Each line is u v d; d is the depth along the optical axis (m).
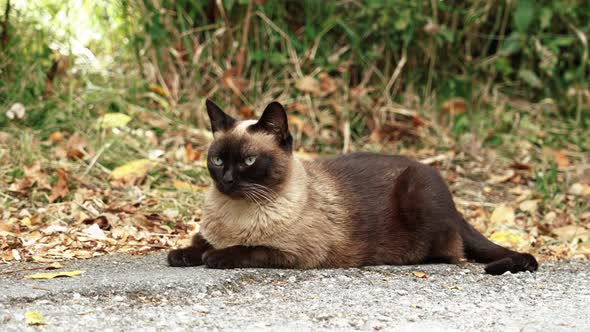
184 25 8.96
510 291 4.60
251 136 4.93
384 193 5.34
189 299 4.20
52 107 7.99
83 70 8.69
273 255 4.89
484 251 5.55
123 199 6.74
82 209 6.37
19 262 5.11
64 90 8.30
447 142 8.73
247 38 9.03
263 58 8.86
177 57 8.79
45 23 8.66
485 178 8.13
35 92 8.12
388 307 4.08
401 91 9.38
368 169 5.46
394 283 4.70
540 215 7.37
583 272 5.30
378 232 5.25
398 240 5.31
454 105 9.09
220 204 5.01
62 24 8.80
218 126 5.11
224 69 8.98
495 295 4.47
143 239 5.91
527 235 6.75
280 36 9.04
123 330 3.53
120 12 9.04
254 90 8.84
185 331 3.55
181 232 6.20
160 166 7.42
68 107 8.00
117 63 8.99
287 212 4.89
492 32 9.60
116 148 7.62
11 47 8.19
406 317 3.89
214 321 3.73
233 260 4.81
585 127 9.40
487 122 9.09
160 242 5.88
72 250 5.51
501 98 9.59
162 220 6.38
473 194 7.71
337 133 8.65
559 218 7.24
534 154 8.73
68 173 6.87
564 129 9.27
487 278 4.98
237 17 9.04
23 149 7.20
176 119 8.46
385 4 8.95
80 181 6.84
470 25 9.49
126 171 7.10
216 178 4.94
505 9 9.66
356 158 5.59
